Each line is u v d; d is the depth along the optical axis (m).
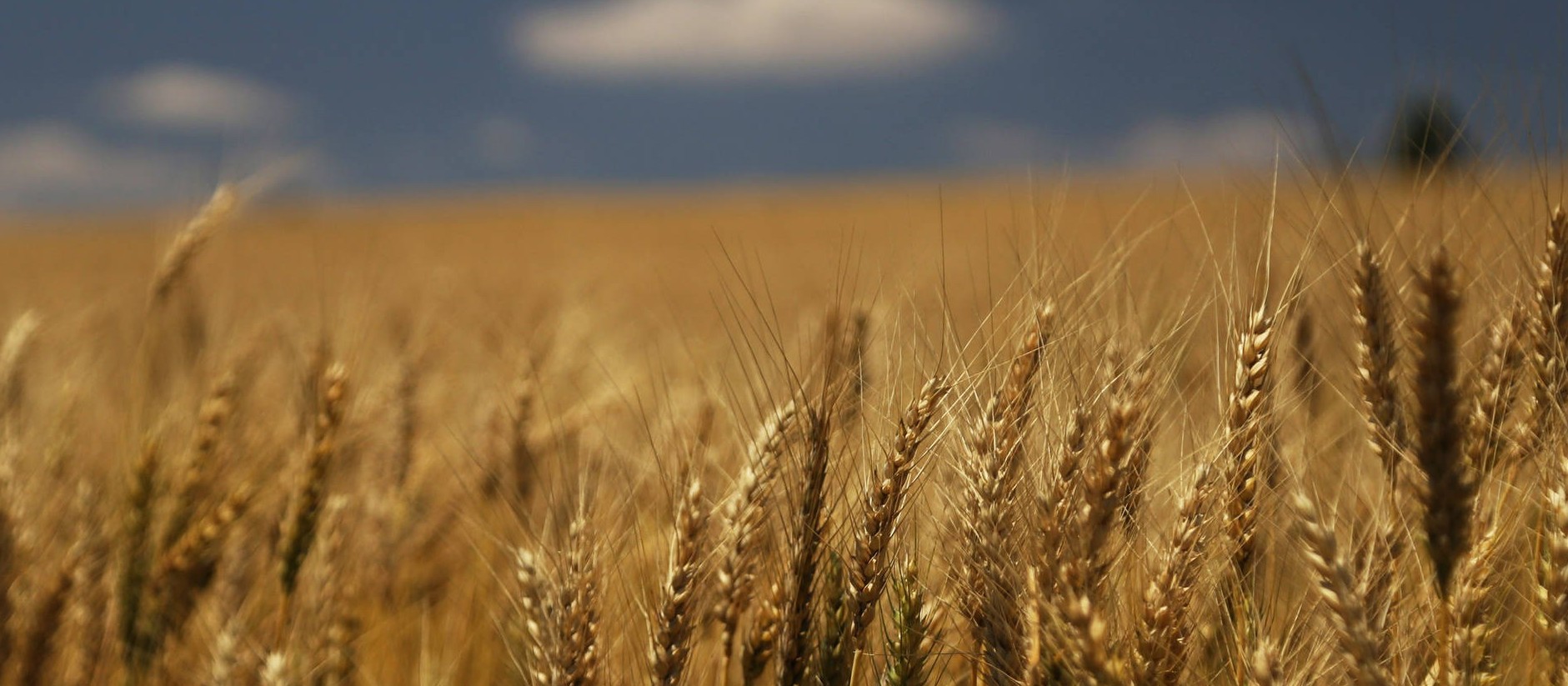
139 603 3.38
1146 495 2.16
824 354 2.35
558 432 3.24
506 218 62.19
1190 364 2.44
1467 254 2.15
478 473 3.79
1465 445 1.89
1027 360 2.12
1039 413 2.12
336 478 3.81
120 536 3.46
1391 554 2.06
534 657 2.37
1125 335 2.31
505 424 3.77
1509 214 2.10
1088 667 1.74
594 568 2.37
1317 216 2.00
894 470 2.10
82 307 5.08
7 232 59.38
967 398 2.17
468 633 3.76
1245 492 2.01
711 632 2.79
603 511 2.65
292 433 3.94
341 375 3.27
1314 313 2.54
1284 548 2.32
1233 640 2.14
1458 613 1.94
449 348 5.28
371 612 3.72
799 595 2.21
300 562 3.15
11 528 3.05
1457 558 1.74
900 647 2.17
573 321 5.21
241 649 3.17
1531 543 2.11
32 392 4.15
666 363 3.94
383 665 3.67
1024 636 2.01
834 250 2.34
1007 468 2.09
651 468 2.88
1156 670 1.94
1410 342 1.74
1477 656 1.96
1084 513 1.89
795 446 2.32
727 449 2.91
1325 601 1.77
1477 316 2.19
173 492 3.48
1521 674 2.22
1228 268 2.08
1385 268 1.95
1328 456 2.67
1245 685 2.04
